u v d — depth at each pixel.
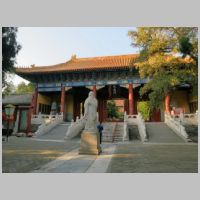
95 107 15.10
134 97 42.91
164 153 14.73
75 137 26.86
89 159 12.34
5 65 16.03
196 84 19.05
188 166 10.21
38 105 41.12
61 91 40.06
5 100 41.34
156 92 19.95
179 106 40.34
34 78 40.94
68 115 44.56
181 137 24.55
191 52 18.09
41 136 27.95
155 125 30.72
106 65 36.84
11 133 34.50
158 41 19.67
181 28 18.78
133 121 31.03
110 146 19.44
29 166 10.27
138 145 20.30
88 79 39.50
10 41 15.72
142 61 22.11
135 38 21.36
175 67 19.61
